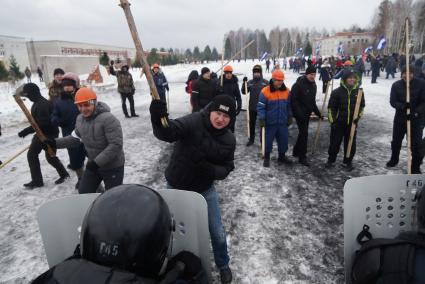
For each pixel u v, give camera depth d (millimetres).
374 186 1376
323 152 5578
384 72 23188
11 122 9141
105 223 869
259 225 3186
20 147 6496
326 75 13320
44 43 58656
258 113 4715
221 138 2092
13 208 3781
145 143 6539
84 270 848
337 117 4508
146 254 876
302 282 2396
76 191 4207
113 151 2826
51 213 1315
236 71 29641
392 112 8938
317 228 3113
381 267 936
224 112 1975
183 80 24766
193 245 1385
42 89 18234
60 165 4445
